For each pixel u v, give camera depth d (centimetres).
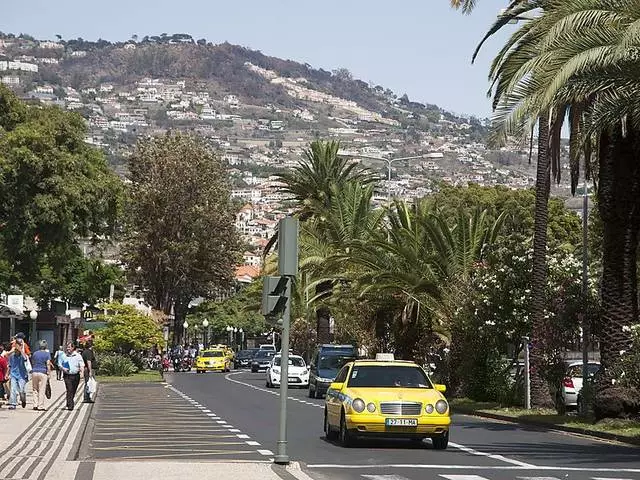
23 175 5019
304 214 7288
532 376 3988
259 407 4294
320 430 3120
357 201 6738
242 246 9956
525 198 9469
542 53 2681
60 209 5088
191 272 9675
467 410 4203
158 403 4531
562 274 4109
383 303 5453
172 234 9562
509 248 4441
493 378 4447
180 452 2441
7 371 4072
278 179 7325
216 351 9962
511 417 3716
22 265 5322
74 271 9312
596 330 3891
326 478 1956
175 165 9538
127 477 1825
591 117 3000
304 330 9181
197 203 9600
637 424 3078
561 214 9181
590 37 2612
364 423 2533
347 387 2694
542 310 3938
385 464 2211
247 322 14325
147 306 9944
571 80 2742
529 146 3962
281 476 1858
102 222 5531
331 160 7262
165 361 9625
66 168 5169
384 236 5719
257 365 9819
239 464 2055
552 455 2444
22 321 7962
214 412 3947
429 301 5156
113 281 9838
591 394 3544
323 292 6712
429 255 5131
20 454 2280
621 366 3128
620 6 2603
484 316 4419
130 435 2925
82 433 2919
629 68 2644
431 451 2531
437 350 5353
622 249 3180
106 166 5606
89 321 9412
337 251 6325
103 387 6116
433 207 5675
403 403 2556
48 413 3691
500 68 3300
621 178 3145
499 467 2162
